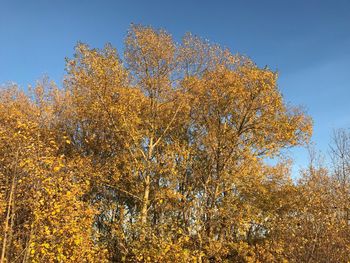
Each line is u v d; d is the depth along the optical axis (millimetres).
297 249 19734
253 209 22797
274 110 24219
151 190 24797
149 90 25219
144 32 24766
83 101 25078
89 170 24078
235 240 24078
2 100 29562
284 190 24844
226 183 24125
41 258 13555
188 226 20953
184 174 25531
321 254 18734
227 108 25328
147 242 18531
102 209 24859
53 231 13344
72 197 14758
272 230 22141
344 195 22156
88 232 16125
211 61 26172
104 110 23922
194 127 27297
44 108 28078
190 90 25844
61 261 13812
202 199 22703
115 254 21984
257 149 24250
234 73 25031
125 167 24484
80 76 23328
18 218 14156
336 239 18703
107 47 23625
